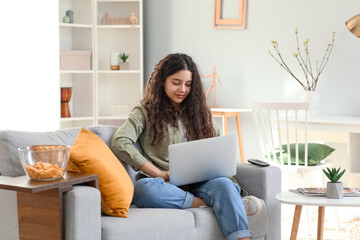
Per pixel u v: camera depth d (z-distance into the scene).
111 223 2.12
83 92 5.05
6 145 2.29
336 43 4.27
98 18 5.01
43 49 4.77
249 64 4.64
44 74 4.79
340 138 3.83
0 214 2.29
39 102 4.80
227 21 4.69
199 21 4.83
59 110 4.77
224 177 2.62
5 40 4.69
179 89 2.78
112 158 2.39
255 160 2.88
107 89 5.12
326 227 3.84
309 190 2.65
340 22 4.25
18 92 4.76
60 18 4.95
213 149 2.59
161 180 2.54
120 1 4.94
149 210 2.39
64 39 4.99
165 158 2.77
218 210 2.47
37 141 2.38
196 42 4.86
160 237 2.25
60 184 1.99
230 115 4.48
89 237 2.03
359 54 4.19
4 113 4.70
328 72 4.31
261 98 4.60
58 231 2.01
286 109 3.52
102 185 2.24
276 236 2.79
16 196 2.22
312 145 3.69
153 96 2.78
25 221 2.13
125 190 2.28
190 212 2.43
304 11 4.39
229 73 4.72
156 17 5.04
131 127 2.70
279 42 4.50
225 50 4.73
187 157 2.54
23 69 4.77
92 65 4.91
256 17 4.59
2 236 2.29
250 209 2.58
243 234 2.40
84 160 2.22
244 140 4.68
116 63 4.94
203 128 2.87
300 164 3.64
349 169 3.73
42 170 2.02
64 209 2.02
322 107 4.34
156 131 2.75
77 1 5.02
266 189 2.73
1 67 4.68
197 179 2.60
